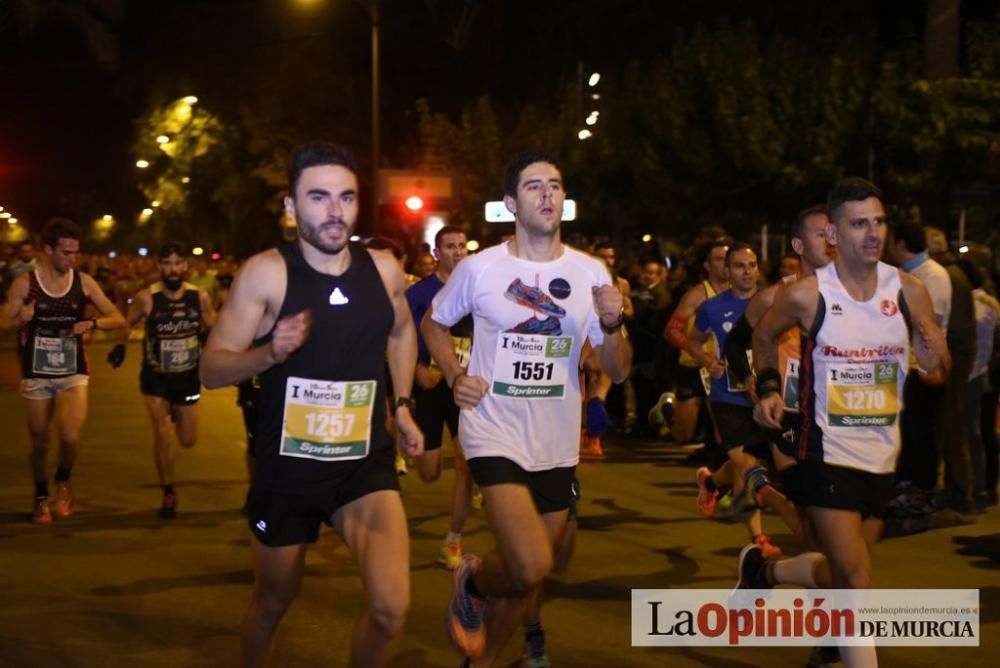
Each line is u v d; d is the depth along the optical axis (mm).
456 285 4852
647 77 21281
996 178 16625
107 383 17672
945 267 8078
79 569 6863
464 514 6867
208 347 4180
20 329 8219
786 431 4719
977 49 16516
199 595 6316
